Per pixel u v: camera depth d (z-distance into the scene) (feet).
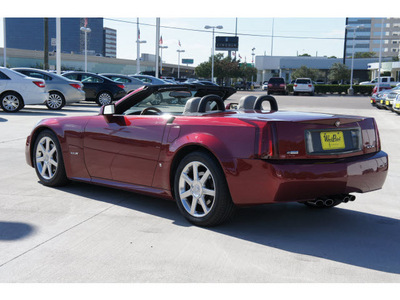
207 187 12.51
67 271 9.50
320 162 11.51
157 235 11.82
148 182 13.75
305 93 150.71
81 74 63.05
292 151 11.30
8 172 19.42
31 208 14.10
